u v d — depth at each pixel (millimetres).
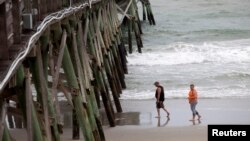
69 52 37469
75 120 45125
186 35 113688
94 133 39594
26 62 23906
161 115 55844
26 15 24453
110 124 51094
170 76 76750
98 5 58469
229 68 81562
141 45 98312
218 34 113562
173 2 160250
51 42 31797
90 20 50562
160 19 134250
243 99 63250
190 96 53562
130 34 95125
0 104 19797
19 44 22234
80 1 45625
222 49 94625
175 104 60562
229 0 159125
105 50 58125
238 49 94188
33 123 23078
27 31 24594
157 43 104438
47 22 27109
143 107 59125
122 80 68625
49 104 28172
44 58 28797
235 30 116875
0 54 19984
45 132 25484
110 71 58125
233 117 54750
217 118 54312
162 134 47969
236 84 71625
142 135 47719
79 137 45844
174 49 96375
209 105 60188
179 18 135125
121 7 97812
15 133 44688
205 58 88562
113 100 62062
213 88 69500
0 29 19734
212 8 148625
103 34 61750
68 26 35562
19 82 22344
